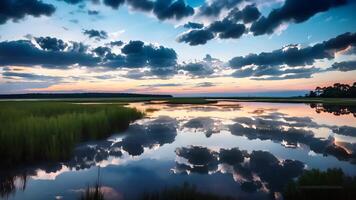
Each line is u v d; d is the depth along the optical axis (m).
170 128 16.98
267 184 6.55
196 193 5.90
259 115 26.03
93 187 6.35
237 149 10.77
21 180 6.87
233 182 6.71
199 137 13.70
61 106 23.08
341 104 49.56
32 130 10.01
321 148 10.84
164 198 5.57
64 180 6.89
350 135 13.98
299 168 7.98
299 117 23.78
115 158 9.29
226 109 36.12
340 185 5.43
